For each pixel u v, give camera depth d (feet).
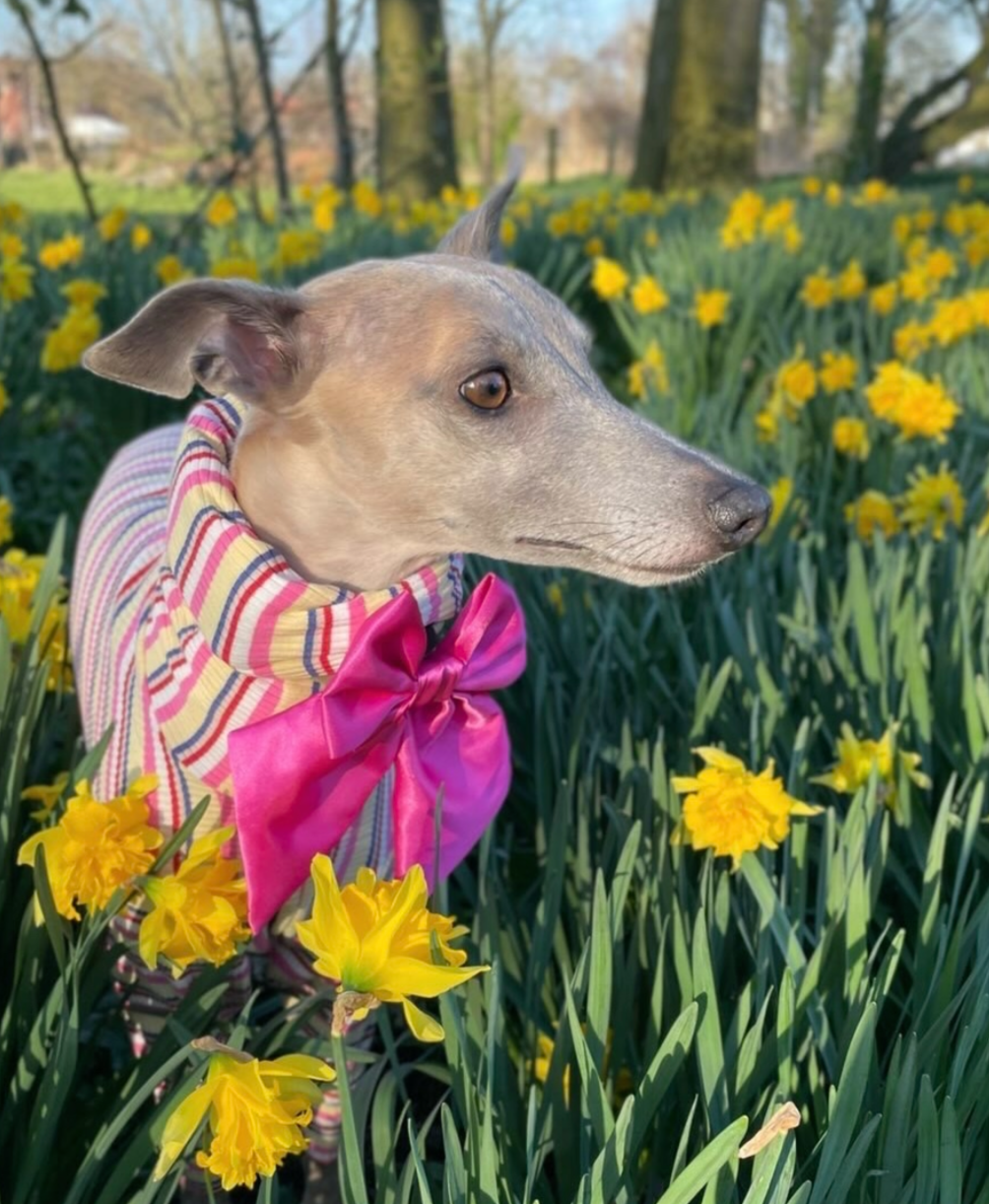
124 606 1.58
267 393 1.36
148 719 1.42
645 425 1.41
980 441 2.99
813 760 1.92
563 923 1.73
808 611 2.13
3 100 14.38
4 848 1.46
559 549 1.41
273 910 1.35
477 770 1.46
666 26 10.82
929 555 2.14
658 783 1.68
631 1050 1.46
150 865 1.28
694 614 2.34
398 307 1.36
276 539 1.40
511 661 1.47
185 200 9.43
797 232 4.82
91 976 1.41
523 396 1.38
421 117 9.35
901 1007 1.45
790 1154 1.06
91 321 2.99
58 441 3.60
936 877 1.47
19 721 1.55
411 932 1.05
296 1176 1.70
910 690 1.90
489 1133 1.13
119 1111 1.31
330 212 4.94
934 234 6.32
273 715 1.33
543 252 5.26
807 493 2.84
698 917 1.33
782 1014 1.29
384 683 1.32
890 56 15.28
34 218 6.07
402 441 1.34
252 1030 1.51
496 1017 1.31
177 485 1.37
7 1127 1.32
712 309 3.80
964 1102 1.22
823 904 1.52
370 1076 1.39
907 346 3.43
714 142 10.41
